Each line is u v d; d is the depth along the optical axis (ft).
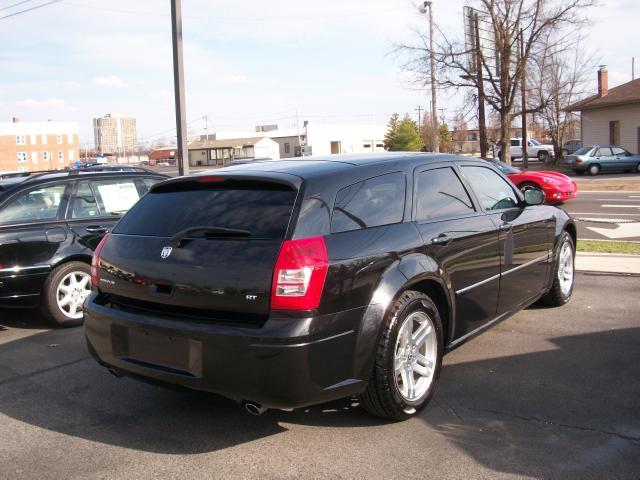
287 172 12.49
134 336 12.24
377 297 11.83
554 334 18.01
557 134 132.46
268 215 11.58
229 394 11.07
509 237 16.74
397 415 12.39
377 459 11.04
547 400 13.37
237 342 10.75
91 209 22.16
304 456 11.27
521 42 81.30
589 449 11.12
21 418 13.50
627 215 48.55
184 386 11.57
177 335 11.44
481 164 17.35
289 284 10.68
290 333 10.55
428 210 14.21
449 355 16.53
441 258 13.75
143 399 14.46
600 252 30.50
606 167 101.45
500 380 14.62
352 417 12.91
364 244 11.95
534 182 55.11
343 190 12.35
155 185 13.97
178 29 35.96
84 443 12.16
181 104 36.37
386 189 13.39
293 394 10.73
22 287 20.06
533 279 18.48
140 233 13.09
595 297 22.12
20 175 26.32
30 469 11.14
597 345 16.90
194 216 12.51
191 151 312.71
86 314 13.43
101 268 13.37
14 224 20.11
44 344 19.24
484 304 15.69
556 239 20.08
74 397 14.69
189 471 10.89
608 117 119.03
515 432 11.91
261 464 11.05
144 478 10.69
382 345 11.86
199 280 11.39
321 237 11.34
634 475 10.19
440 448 11.37
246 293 10.90
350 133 270.05
